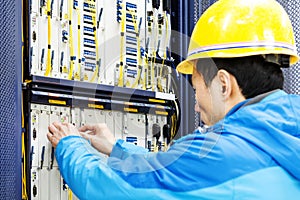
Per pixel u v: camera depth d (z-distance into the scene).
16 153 1.79
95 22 2.27
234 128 1.20
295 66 2.37
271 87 1.25
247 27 1.25
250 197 1.12
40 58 2.02
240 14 1.28
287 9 2.42
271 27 1.27
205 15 1.35
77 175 1.31
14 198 1.75
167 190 1.18
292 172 1.15
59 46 2.11
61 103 2.03
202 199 1.14
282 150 1.14
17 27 1.87
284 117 1.17
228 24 1.27
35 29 2.01
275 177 1.14
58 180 2.02
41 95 1.95
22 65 1.94
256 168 1.14
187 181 1.17
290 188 1.15
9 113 1.77
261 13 1.28
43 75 2.02
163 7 2.63
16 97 1.83
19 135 1.82
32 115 1.95
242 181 1.13
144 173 1.21
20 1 1.90
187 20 2.70
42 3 2.05
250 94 1.25
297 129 1.16
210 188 1.14
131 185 1.21
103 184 1.23
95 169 1.28
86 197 1.26
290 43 1.29
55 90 2.02
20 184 1.80
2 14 1.76
